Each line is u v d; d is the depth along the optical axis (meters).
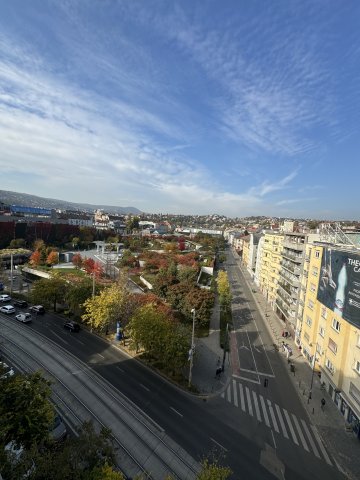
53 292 61.09
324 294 44.44
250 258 126.56
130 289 73.25
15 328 52.84
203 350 52.06
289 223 103.12
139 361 44.59
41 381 24.55
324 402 38.59
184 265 99.38
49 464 16.64
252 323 69.06
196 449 28.84
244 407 36.81
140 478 19.19
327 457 29.70
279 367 48.53
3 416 19.66
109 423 30.88
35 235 136.12
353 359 34.62
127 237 181.50
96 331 53.91
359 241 48.22
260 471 27.09
